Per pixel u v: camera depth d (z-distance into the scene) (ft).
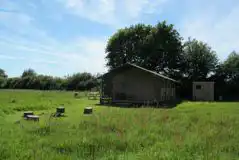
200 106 65.51
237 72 119.44
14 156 16.96
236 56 122.42
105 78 84.43
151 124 29.19
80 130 26.48
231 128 27.32
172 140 22.07
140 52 129.90
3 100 66.39
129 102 76.59
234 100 102.58
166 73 131.34
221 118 35.76
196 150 19.42
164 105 70.69
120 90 82.69
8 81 213.25
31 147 19.31
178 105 70.64
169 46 126.82
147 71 74.79
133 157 17.94
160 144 20.94
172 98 105.19
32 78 201.87
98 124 29.30
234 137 23.77
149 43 127.65
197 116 38.47
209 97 103.04
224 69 122.83
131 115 36.58
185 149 19.39
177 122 31.83
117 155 18.44
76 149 19.56
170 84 100.22
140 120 31.40
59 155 17.63
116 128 26.96
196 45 128.26
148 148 19.85
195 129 27.14
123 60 135.33
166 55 128.06
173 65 129.39
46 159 16.70
